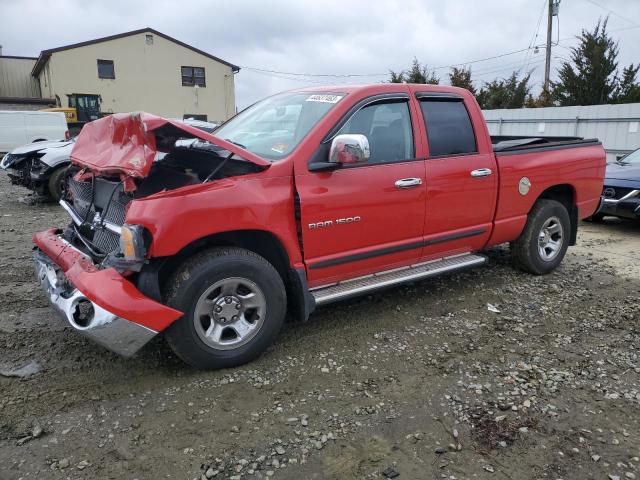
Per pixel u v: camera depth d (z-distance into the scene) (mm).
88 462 2742
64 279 3652
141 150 3414
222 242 3717
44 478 2621
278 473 2699
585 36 25688
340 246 4020
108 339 3180
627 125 15273
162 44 36094
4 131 19500
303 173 3770
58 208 10109
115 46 34719
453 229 4773
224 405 3270
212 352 3547
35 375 3559
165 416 3148
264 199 3594
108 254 3561
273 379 3582
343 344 4113
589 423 3154
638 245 7660
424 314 4730
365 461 2797
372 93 4203
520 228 5426
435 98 4633
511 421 3160
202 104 38188
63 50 33344
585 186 5938
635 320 4703
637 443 2971
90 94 34531
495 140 7066
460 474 2711
